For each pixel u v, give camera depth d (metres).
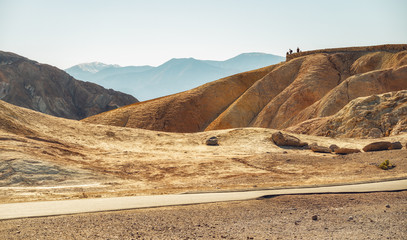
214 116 94.44
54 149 20.08
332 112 61.84
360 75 64.81
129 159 21.59
